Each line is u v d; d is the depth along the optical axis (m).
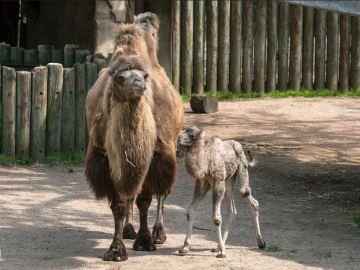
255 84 48.50
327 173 31.06
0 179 28.67
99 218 23.95
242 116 41.44
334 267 19.06
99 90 20.34
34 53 40.81
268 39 48.31
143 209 20.62
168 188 20.44
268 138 36.66
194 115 41.66
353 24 48.53
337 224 23.75
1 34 51.91
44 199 26.06
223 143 20.22
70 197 26.50
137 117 18.48
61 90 32.12
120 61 18.44
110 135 18.72
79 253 19.98
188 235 20.14
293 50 48.56
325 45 48.78
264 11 48.03
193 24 47.78
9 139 31.61
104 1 42.44
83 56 38.22
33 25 49.16
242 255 20.06
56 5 46.66
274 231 22.75
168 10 47.66
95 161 19.70
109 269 18.56
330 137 37.12
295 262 19.45
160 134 20.16
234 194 27.70
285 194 27.83
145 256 19.91
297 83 48.78
